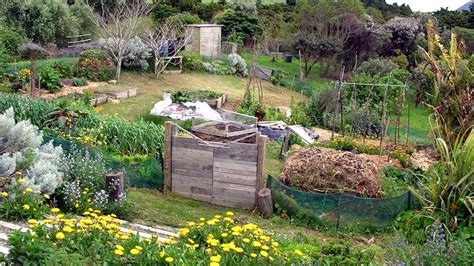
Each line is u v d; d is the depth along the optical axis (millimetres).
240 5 38750
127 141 11273
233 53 27094
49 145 7488
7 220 5668
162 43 22828
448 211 7602
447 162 7762
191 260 4195
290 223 8219
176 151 9094
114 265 4055
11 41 22172
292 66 32625
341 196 8172
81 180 7434
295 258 4863
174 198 8961
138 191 8836
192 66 24578
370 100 18547
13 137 6918
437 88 8703
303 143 14391
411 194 8320
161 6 35062
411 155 14172
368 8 40719
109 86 18547
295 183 9492
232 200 8914
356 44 32969
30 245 3900
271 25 36938
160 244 4801
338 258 5203
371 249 6562
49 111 11672
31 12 24766
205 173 8984
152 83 20875
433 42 9383
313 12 33406
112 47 20781
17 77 16422
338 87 17547
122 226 6641
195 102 16812
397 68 26844
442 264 5305
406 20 34094
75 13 27578
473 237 7105
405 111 22312
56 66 18516
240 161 8773
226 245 4379
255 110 17250
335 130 17375
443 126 8680
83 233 4453
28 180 6270
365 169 9578
